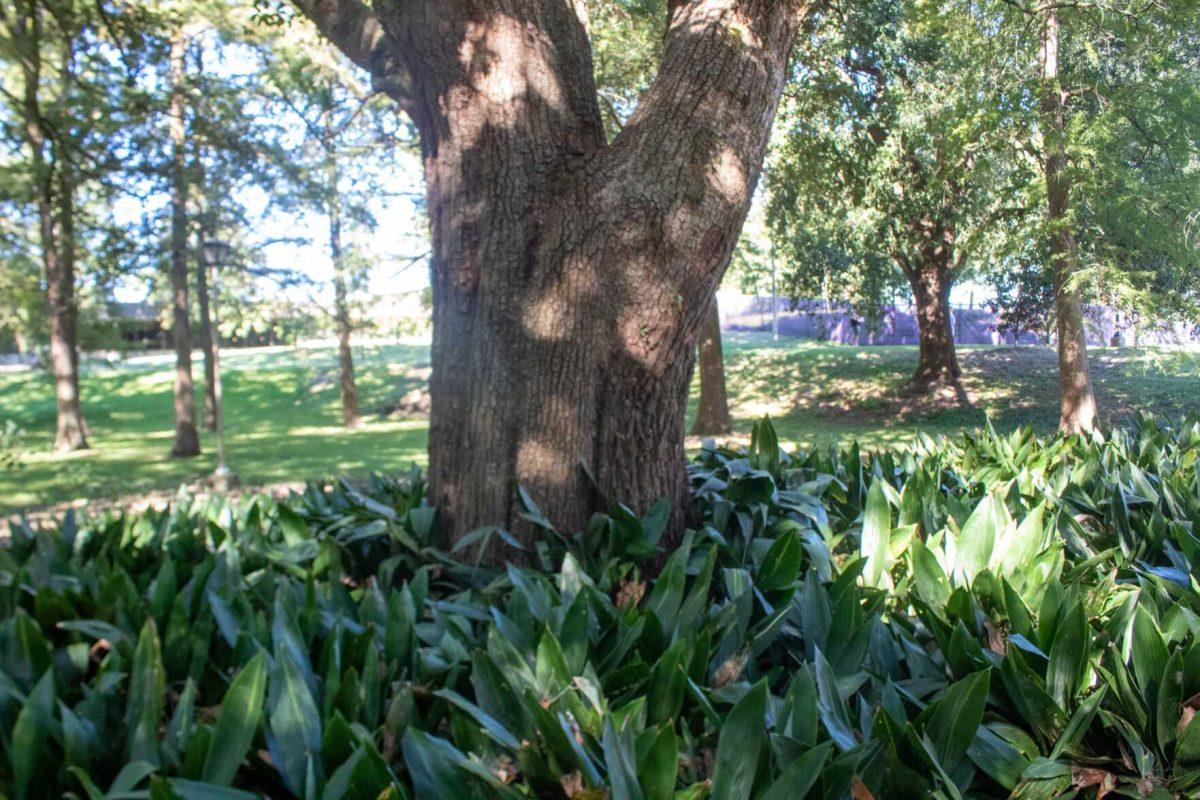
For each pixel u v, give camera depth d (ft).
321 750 6.54
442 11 12.41
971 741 6.90
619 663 8.36
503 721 7.29
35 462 60.75
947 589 9.36
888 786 6.59
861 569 9.27
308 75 56.80
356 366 114.42
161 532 12.92
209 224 53.16
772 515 13.42
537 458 12.20
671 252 12.19
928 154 48.03
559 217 12.30
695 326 12.81
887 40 46.52
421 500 14.03
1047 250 41.83
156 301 81.25
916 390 68.95
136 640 8.65
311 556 11.74
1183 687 7.55
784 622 9.27
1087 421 39.50
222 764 6.10
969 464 17.22
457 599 10.14
